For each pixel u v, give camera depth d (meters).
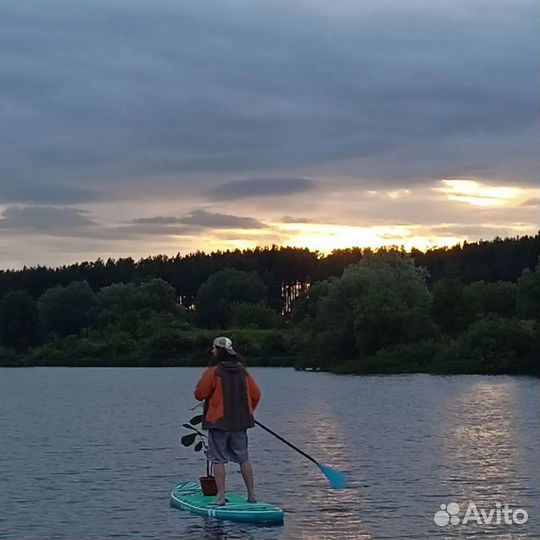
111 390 53.00
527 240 141.88
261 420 29.59
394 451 20.59
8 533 12.43
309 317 84.75
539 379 56.41
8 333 105.31
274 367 81.50
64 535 12.30
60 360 95.38
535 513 13.41
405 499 14.49
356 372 68.06
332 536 12.05
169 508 14.00
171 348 92.31
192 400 43.38
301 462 18.86
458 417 29.92
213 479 14.26
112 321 106.69
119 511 13.80
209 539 11.98
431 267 146.75
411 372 66.44
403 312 70.75
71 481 16.73
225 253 163.00
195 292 153.12
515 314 83.56
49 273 150.62
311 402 38.50
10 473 17.80
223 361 13.76
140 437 24.86
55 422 30.69
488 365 63.75
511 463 18.36
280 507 13.91
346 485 15.81
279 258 162.50
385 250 80.69
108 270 152.62
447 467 17.88
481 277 139.38
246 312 104.12
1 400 44.00
